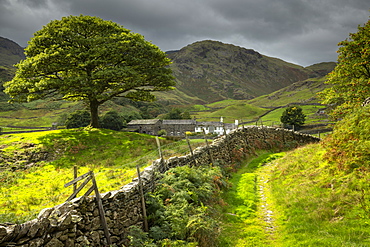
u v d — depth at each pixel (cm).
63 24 3120
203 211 1023
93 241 661
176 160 1404
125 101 14500
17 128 9194
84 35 3319
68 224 581
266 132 3262
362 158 1137
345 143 1321
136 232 799
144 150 2547
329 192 1082
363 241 741
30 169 1925
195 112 19675
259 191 1496
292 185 1366
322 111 10275
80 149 2505
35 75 3014
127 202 834
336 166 1245
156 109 14312
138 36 3525
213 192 1347
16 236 472
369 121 1310
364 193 943
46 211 570
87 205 668
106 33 3350
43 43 3027
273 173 1802
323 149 1634
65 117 10881
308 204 1073
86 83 2995
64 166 2025
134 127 8300
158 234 832
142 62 3275
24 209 1026
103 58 3084
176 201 1013
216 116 14862
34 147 2403
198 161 1670
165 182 1123
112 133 3095
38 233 514
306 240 837
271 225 1042
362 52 2358
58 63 2942
